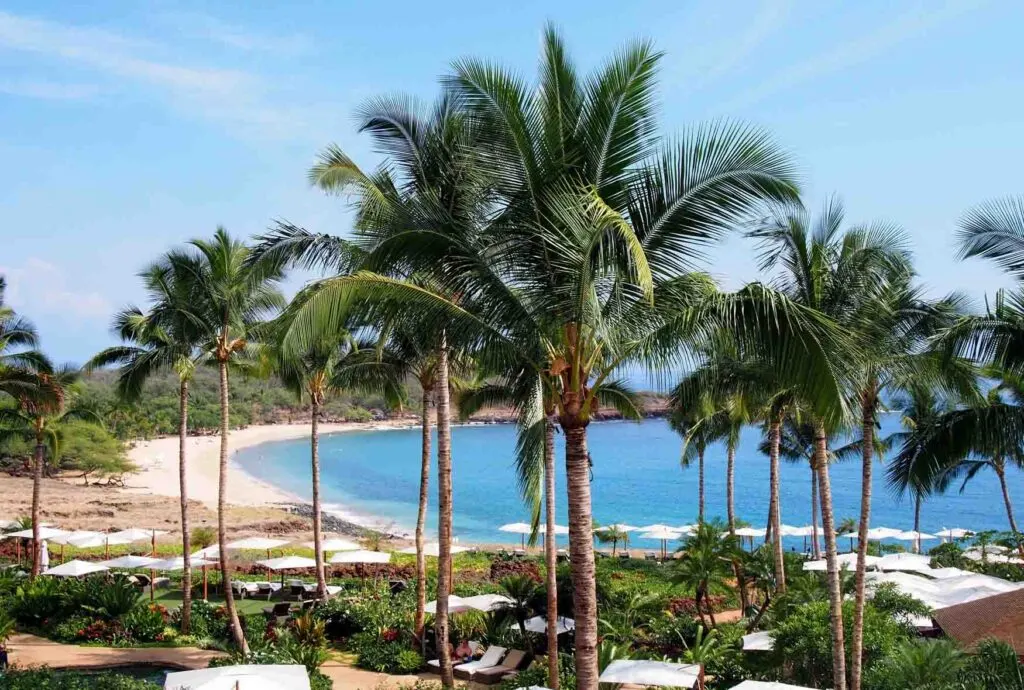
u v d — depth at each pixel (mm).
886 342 14977
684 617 24250
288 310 10625
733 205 10742
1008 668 12852
